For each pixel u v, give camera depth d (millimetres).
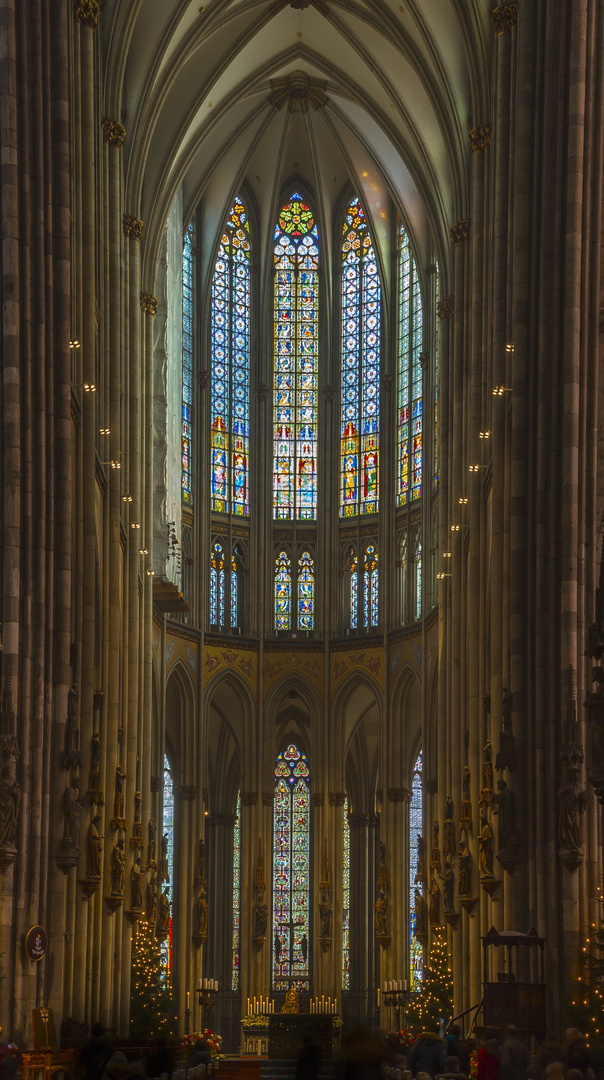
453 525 46094
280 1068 44688
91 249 36281
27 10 31125
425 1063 24359
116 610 41031
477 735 40750
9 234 30172
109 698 40750
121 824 40562
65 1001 33219
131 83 46562
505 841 29688
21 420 29875
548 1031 27766
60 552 30469
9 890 28047
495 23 36781
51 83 31594
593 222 30859
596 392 30484
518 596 30516
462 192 47250
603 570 21703
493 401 35188
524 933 29297
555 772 29266
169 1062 19547
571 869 28234
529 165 31672
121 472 44375
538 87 31734
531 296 31328
